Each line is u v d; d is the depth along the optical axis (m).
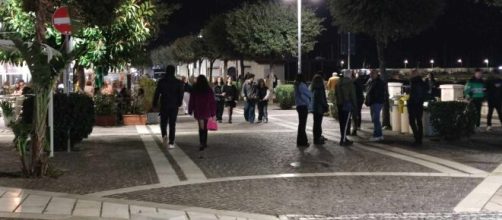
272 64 39.94
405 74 45.94
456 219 7.37
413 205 8.14
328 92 23.86
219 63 71.62
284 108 30.97
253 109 22.31
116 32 17.83
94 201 8.26
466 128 15.44
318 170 11.02
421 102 14.66
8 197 8.45
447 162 11.89
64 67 10.18
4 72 25.80
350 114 14.94
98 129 19.58
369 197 8.67
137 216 7.47
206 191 9.11
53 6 13.47
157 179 10.08
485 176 10.29
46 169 10.16
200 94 14.00
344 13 19.00
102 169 11.08
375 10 18.34
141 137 16.92
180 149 14.11
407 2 18.39
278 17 37.50
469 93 18.50
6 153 13.10
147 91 22.08
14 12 16.75
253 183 9.76
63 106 13.26
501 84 18.06
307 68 58.12
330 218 7.45
